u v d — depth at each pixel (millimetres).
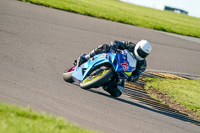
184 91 36688
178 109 29531
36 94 21281
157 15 125500
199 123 26594
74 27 54688
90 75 24672
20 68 28312
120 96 28297
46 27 49312
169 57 53281
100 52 24922
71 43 44812
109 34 56844
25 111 15805
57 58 36156
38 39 41875
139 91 32281
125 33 61281
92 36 52062
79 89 25969
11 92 20219
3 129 13023
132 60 23891
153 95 32188
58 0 79500
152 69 44062
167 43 63031
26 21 49312
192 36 80562
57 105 19766
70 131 14594
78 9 72438
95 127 17172
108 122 19000
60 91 23766
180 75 44781
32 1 66250
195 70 50062
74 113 18922
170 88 36562
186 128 23500
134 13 104438
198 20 157375
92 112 20250
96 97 24797
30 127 13906
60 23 54562
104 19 71062
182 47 63031
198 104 32688
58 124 15109
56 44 42125
